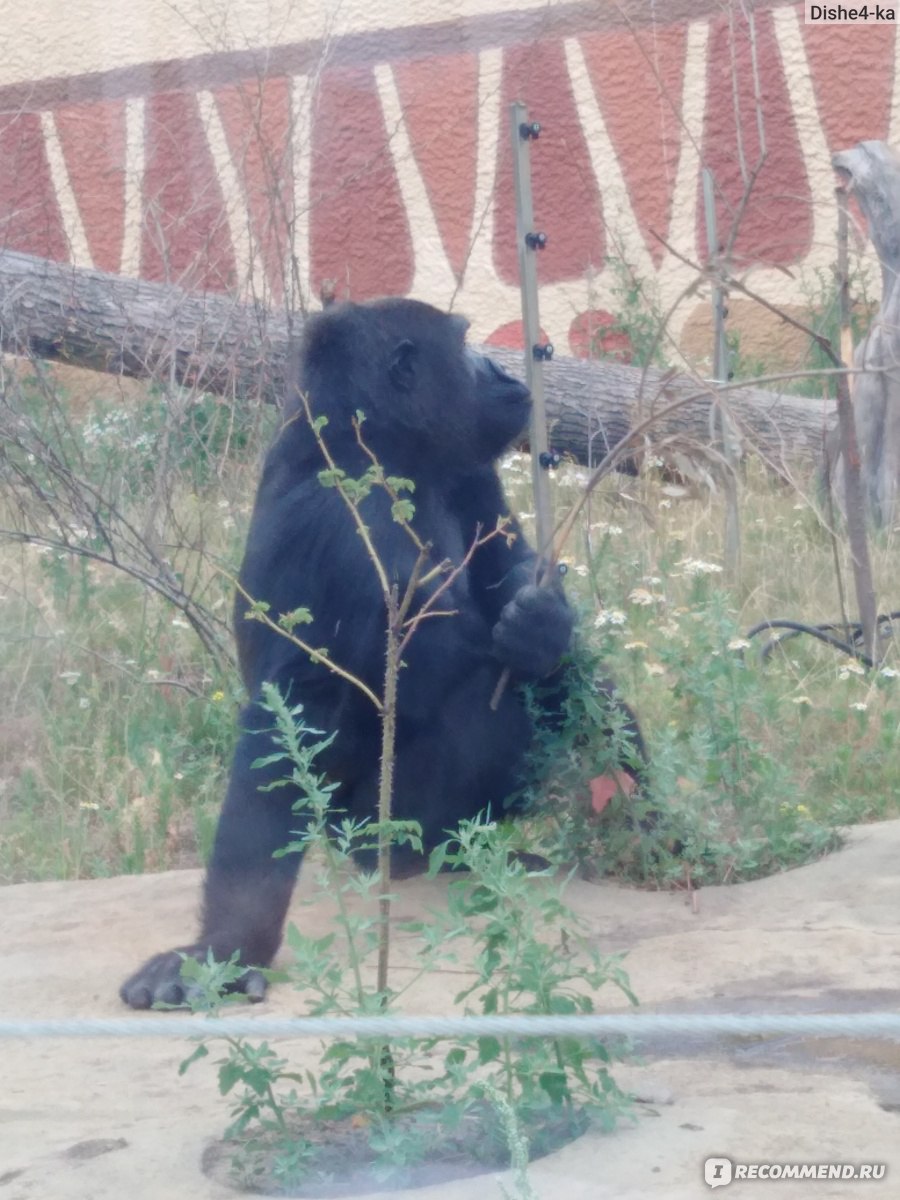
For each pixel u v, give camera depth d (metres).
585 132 9.81
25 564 8.42
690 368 4.45
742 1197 2.59
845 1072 3.20
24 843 5.70
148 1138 3.02
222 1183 2.80
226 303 7.73
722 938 4.11
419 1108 2.96
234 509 7.48
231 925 4.01
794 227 10.58
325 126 8.63
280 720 3.35
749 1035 3.43
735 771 4.97
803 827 4.96
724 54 9.88
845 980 3.74
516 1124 2.50
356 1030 2.04
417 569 3.38
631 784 4.84
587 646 4.80
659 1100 3.05
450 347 4.80
